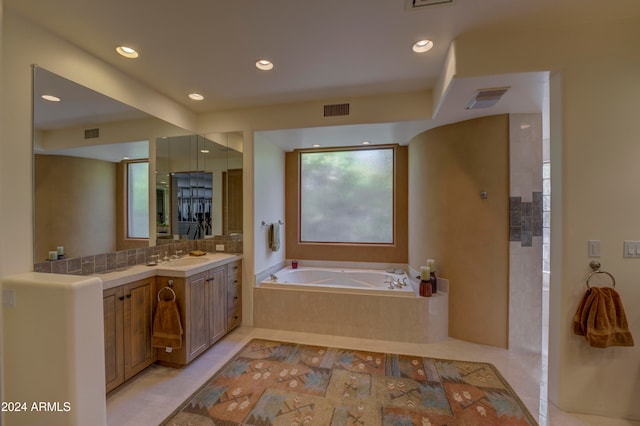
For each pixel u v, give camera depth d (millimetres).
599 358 1945
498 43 2025
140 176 2754
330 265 4383
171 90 2916
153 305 2508
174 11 1760
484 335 2955
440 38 2074
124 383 2281
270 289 3398
